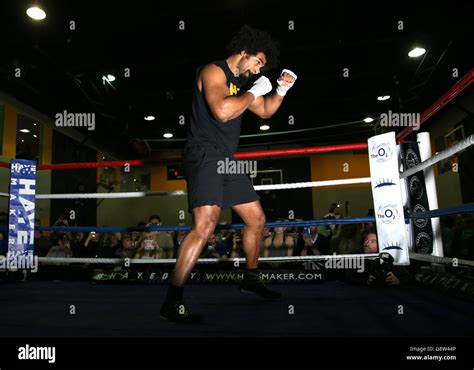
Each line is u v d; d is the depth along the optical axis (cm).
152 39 504
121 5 438
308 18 470
